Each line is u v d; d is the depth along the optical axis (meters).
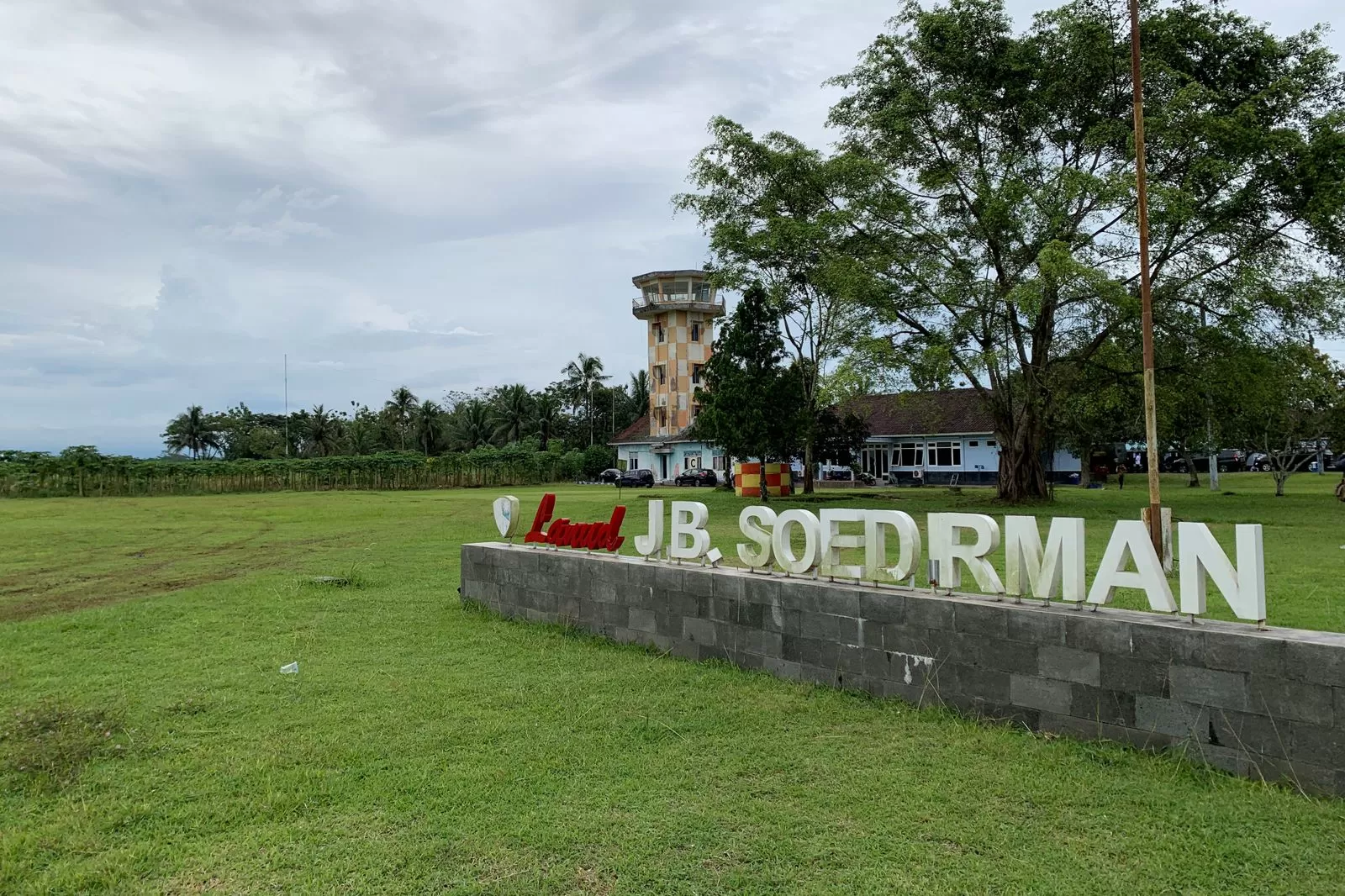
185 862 3.83
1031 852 3.86
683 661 7.44
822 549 6.78
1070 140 24.06
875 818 4.23
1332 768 4.24
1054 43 23.27
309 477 54.62
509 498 10.30
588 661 7.45
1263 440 28.88
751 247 27.25
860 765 4.91
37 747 5.17
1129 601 9.14
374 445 75.50
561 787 4.64
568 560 8.84
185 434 76.06
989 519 5.80
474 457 59.62
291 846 3.97
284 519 26.75
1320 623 7.62
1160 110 21.02
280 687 6.63
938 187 24.73
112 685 6.75
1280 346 22.44
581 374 76.94
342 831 4.12
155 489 49.03
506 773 4.82
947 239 24.75
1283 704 4.40
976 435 46.31
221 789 4.62
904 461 49.81
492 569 9.91
